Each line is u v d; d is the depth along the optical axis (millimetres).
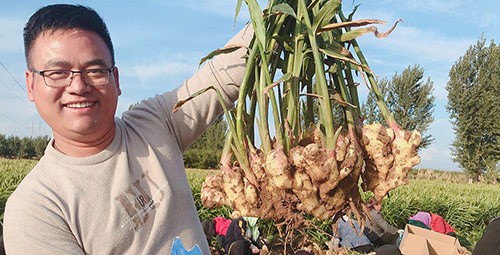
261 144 1327
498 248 3188
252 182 1309
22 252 1281
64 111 1322
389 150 1344
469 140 31172
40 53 1299
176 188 1488
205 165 26922
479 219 9445
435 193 10281
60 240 1305
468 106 31281
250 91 1396
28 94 1388
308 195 1268
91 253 1353
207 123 1607
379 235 6355
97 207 1359
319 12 1319
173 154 1533
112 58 1384
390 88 30969
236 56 1577
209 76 1578
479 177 30547
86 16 1331
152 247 1406
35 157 35031
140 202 1414
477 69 31594
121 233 1370
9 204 1350
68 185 1354
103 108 1348
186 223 1499
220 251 5945
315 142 1316
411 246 4414
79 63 1295
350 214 1396
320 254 4688
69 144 1383
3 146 34250
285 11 1312
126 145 1449
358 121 1389
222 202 1352
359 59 1417
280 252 5848
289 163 1258
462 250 5977
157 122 1537
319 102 1331
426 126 30625
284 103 1381
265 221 6625
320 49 1343
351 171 1271
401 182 1347
